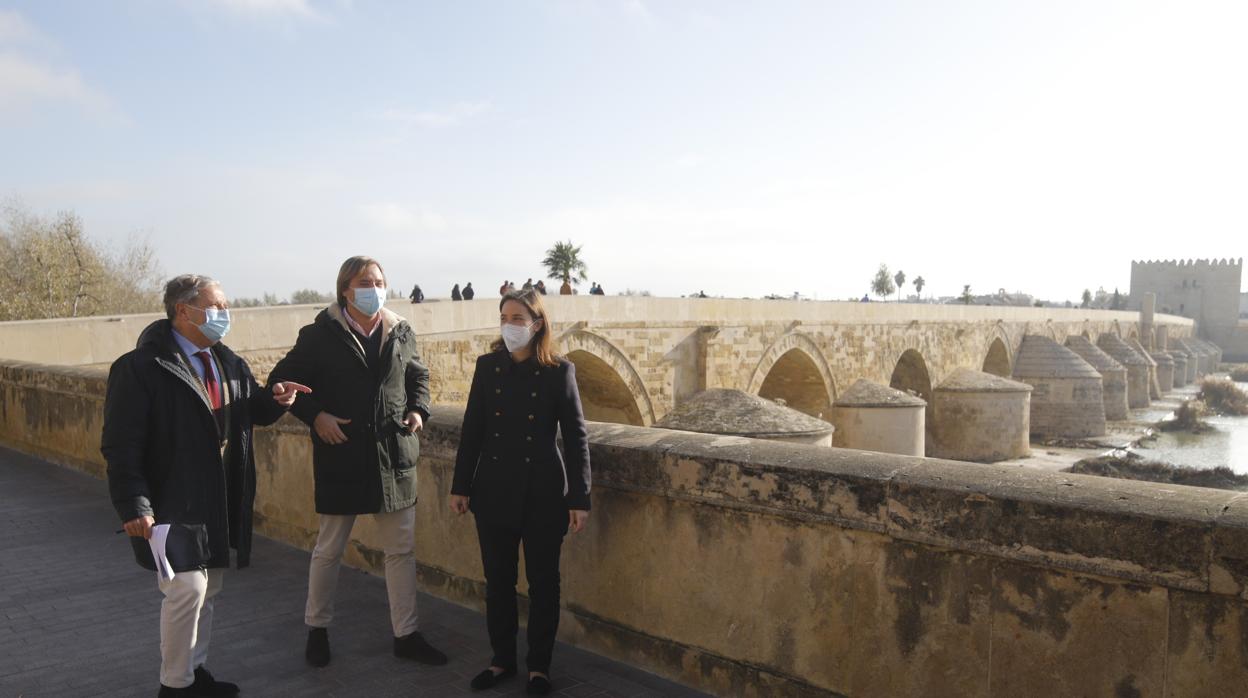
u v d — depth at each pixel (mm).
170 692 3973
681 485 4227
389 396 4609
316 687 4262
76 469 10945
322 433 4461
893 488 3465
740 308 30016
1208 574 2729
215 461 4086
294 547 7055
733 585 4086
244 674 4422
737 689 4074
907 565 3477
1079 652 3041
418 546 5941
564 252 61906
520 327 4211
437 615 5383
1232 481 34688
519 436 4242
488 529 4281
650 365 26422
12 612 5383
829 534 3717
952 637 3359
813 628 3789
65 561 6566
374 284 4586
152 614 5355
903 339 40562
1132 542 2883
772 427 17781
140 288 38281
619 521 4598
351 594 5789
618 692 4215
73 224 32375
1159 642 2861
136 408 3887
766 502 3889
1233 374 103125
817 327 33969
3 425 13289
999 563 3227
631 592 4559
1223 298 123062
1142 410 67375
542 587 4230
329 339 4559
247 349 16891
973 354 48562
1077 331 67688
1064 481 3215
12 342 14453
